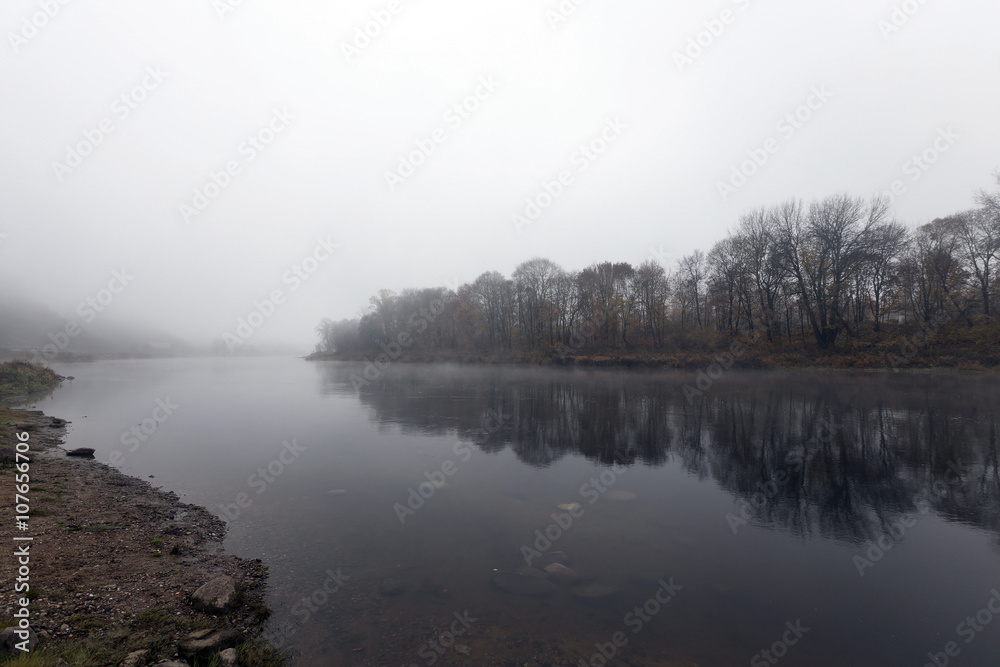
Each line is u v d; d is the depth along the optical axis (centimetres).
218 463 1594
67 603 645
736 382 3850
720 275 5366
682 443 1859
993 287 4131
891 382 3425
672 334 5809
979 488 1291
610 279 6228
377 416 2605
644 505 1191
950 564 869
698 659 598
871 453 1650
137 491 1255
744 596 759
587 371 5278
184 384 4869
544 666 577
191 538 951
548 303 6481
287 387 4466
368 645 615
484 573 829
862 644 631
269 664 568
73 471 1397
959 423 2080
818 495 1253
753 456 1650
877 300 4578
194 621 640
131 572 767
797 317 5172
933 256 4334
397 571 831
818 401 2778
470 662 582
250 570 824
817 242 4500
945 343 3978
